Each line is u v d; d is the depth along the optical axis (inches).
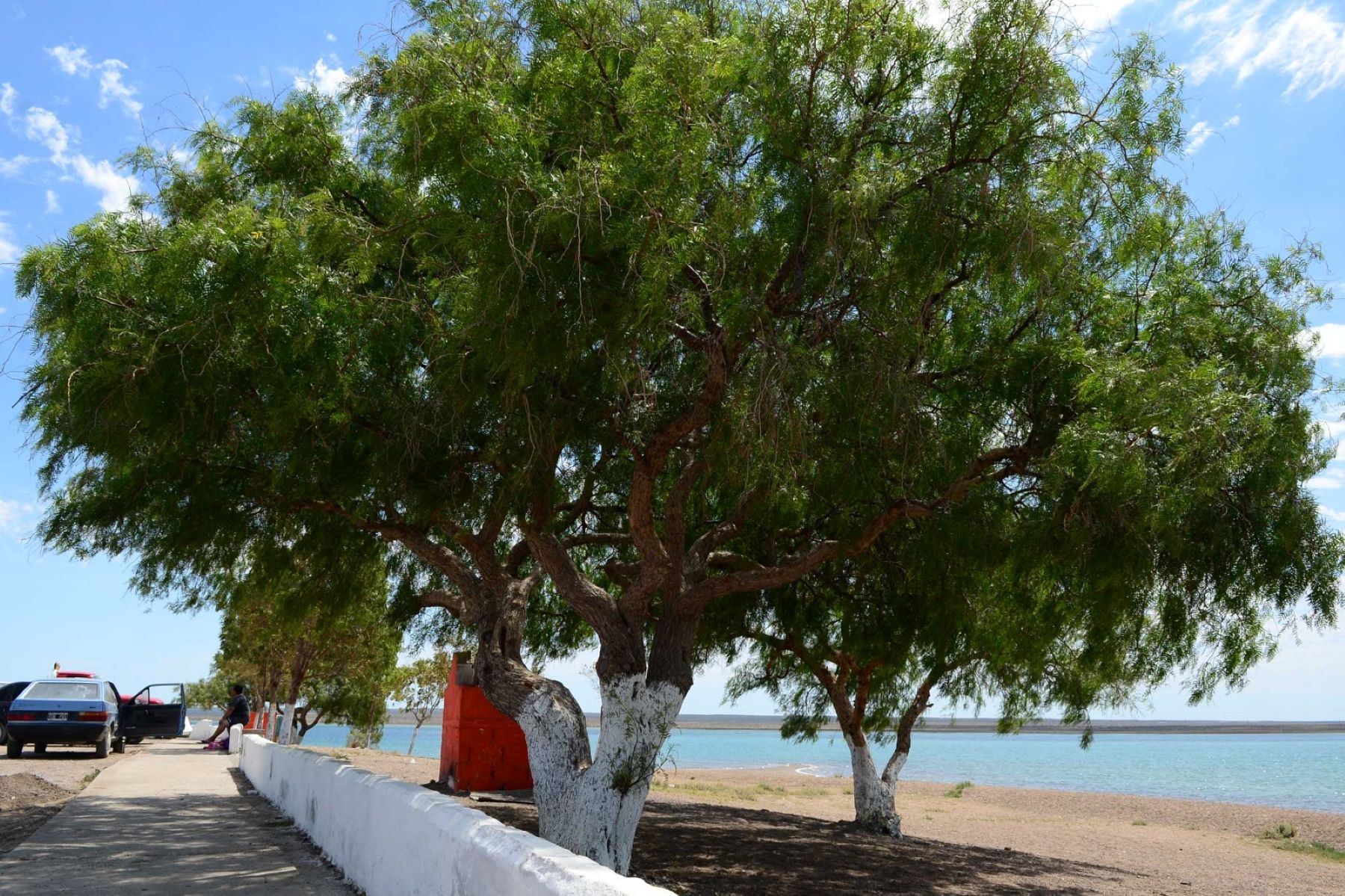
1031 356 335.0
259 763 583.2
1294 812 1273.4
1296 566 312.2
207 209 318.0
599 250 288.8
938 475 353.1
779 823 666.8
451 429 340.8
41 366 324.8
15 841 370.0
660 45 306.5
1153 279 344.2
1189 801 1419.8
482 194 282.7
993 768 2596.0
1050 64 307.9
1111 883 544.4
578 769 375.9
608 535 461.1
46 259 297.4
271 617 1020.5
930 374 351.6
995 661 560.4
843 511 378.9
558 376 324.2
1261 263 339.3
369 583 506.6
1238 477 311.1
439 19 321.7
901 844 613.3
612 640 380.2
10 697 986.1
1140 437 289.0
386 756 1044.5
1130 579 318.3
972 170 312.5
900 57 328.8
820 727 741.3
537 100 324.8
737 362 320.5
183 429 318.3
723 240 291.6
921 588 423.5
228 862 331.0
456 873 196.9
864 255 301.4
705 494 410.6
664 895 129.3
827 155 315.9
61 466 347.9
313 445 342.6
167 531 389.7
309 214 309.7
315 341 315.6
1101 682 595.8
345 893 281.0
